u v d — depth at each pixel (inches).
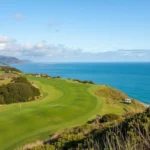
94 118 1898.4
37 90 3164.4
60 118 1879.9
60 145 749.3
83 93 3189.0
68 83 4030.5
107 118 1450.5
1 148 1237.7
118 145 213.2
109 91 3688.5
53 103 2623.0
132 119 553.9
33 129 1577.3
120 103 2687.0
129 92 4537.4
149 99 3659.0
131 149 205.5
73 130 1039.0
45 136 1419.8
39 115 1884.8
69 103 2549.2
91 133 806.5
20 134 1467.8
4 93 2812.5
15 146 1254.9
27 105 2561.5
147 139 221.8
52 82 4067.4
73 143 727.7
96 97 2923.2
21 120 1734.7
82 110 2207.2
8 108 2385.6
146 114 535.8
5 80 3531.0
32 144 1047.6
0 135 1433.3
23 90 2947.8
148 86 5472.4
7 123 1651.1
